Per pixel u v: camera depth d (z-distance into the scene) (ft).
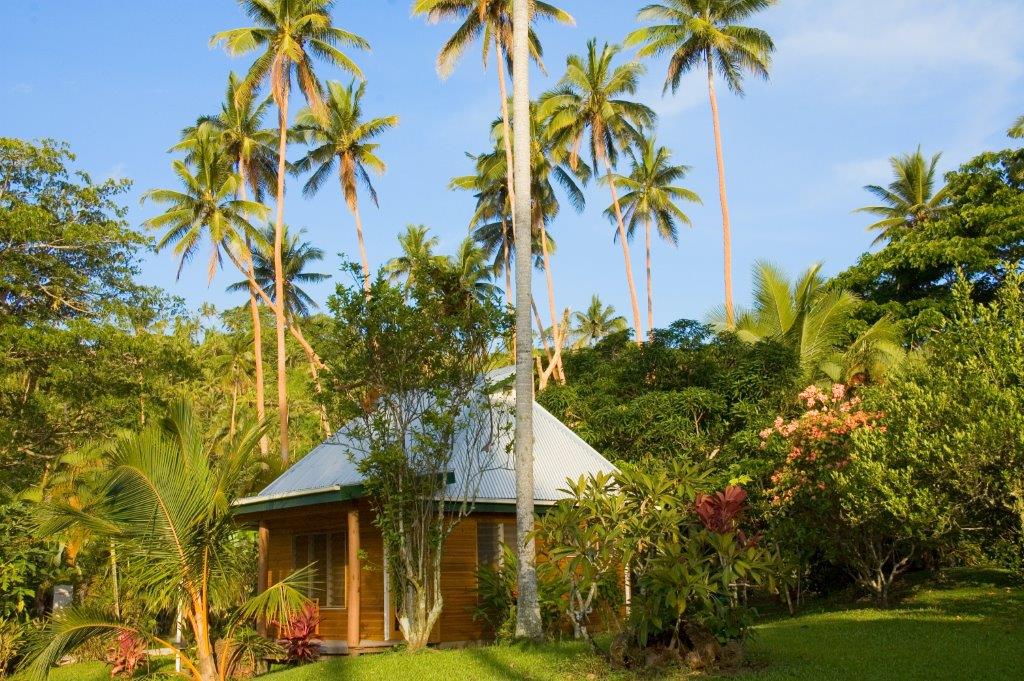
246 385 172.45
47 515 45.91
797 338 92.48
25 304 89.10
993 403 36.29
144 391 87.20
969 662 32.27
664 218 147.64
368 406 53.16
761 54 116.06
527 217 48.70
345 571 58.49
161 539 42.32
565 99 128.16
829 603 58.95
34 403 83.41
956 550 58.29
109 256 91.61
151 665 62.34
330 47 122.93
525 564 45.21
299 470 64.75
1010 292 38.78
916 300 107.04
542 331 138.82
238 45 118.62
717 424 75.31
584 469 61.41
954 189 115.75
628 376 86.22
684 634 35.58
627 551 35.76
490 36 102.37
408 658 43.42
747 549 35.81
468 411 57.57
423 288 53.26
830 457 52.06
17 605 61.82
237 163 143.64
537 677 35.83
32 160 88.28
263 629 59.88
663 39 117.19
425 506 50.21
